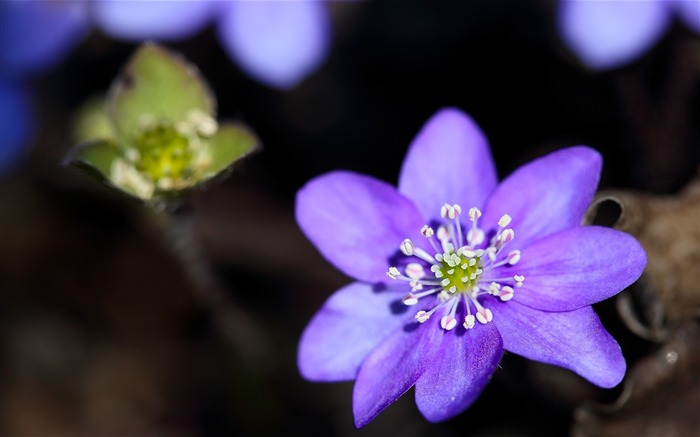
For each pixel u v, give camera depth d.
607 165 0.21
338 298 0.17
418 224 0.17
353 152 0.22
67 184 0.22
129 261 0.22
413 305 0.17
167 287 0.22
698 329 0.18
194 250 0.19
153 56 0.18
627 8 0.18
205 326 0.22
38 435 0.22
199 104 0.18
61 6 0.20
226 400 0.21
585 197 0.17
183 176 0.17
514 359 0.18
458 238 0.17
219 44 0.22
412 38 0.22
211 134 0.17
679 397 0.18
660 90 0.21
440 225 0.17
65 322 0.22
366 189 0.17
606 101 0.21
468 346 0.16
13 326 0.22
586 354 0.16
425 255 0.17
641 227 0.18
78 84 0.22
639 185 0.21
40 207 0.22
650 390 0.18
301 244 0.22
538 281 0.16
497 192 0.17
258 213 0.22
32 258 0.22
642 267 0.16
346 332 0.17
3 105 0.21
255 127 0.22
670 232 0.18
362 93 0.22
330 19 0.20
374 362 0.17
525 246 0.17
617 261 0.16
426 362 0.16
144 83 0.18
